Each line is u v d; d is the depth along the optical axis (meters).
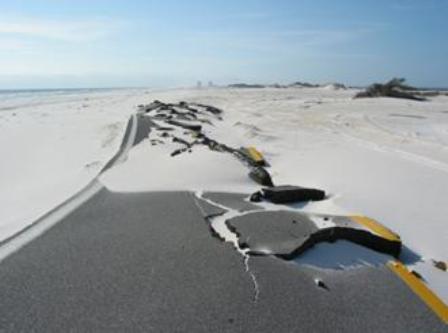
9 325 3.07
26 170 11.13
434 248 4.84
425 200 6.72
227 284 3.67
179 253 4.36
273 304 3.36
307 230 4.85
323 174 8.61
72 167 10.45
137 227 5.21
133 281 3.74
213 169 8.10
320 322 3.13
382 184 7.71
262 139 13.84
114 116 23.89
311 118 21.67
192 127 16.16
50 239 4.83
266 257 4.21
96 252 4.42
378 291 3.64
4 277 3.84
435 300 3.53
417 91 49.09
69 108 33.50
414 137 14.75
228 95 49.84
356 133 15.86
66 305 3.34
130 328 3.03
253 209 5.85
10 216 6.16
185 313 3.22
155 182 7.53
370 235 4.52
